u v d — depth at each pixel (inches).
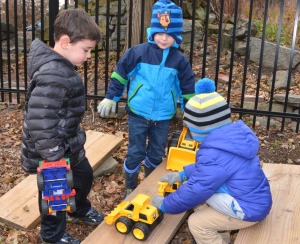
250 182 98.6
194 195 97.8
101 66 286.8
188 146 135.7
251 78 254.2
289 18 307.9
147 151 145.1
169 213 105.4
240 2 316.8
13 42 354.3
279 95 216.8
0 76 231.1
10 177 161.5
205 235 105.5
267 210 101.0
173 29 127.2
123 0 301.6
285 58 259.9
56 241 115.2
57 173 95.4
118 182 160.9
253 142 98.2
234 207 98.5
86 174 119.1
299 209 111.6
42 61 96.0
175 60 132.9
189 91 136.6
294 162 178.1
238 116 219.1
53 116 94.0
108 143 168.9
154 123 136.2
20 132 202.5
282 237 100.5
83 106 104.3
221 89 241.1
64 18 98.7
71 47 99.4
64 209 100.2
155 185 127.3
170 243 128.6
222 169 96.7
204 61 196.5
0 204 134.9
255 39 272.7
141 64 132.7
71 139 104.5
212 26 300.5
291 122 211.2
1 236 127.9
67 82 95.8
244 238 99.7
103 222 110.0
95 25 101.3
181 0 193.3
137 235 103.9
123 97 219.0
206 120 101.6
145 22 228.4
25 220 128.8
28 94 99.9
